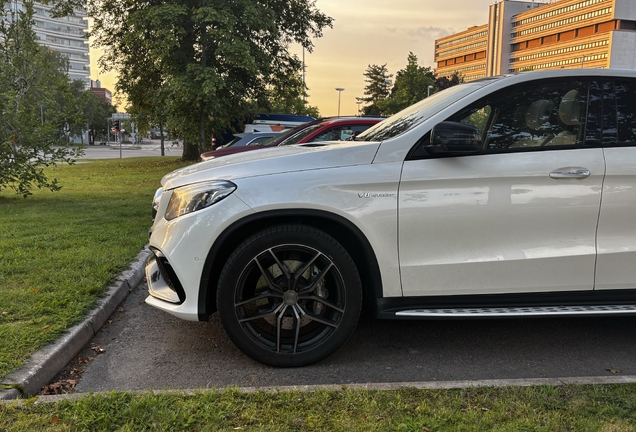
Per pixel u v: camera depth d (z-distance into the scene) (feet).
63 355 10.66
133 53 76.48
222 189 10.09
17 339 10.77
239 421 8.01
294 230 10.05
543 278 10.39
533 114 10.78
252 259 10.04
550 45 365.40
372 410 8.30
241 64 60.90
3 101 31.35
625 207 10.34
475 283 10.34
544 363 10.93
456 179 10.09
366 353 11.41
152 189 41.93
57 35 467.11
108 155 136.15
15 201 33.01
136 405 8.20
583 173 10.20
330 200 9.98
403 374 10.37
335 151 10.46
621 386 9.11
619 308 10.50
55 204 31.48
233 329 10.23
